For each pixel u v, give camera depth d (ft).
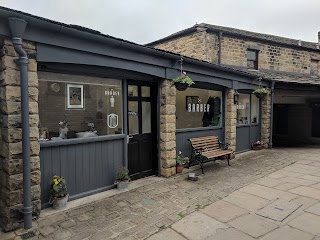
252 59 37.91
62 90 14.48
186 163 22.00
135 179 18.61
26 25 10.76
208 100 25.04
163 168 19.40
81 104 15.34
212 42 33.42
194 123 23.62
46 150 13.48
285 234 10.64
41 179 13.32
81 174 15.07
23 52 10.80
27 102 11.08
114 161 16.85
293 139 46.57
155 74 17.78
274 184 17.35
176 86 18.29
